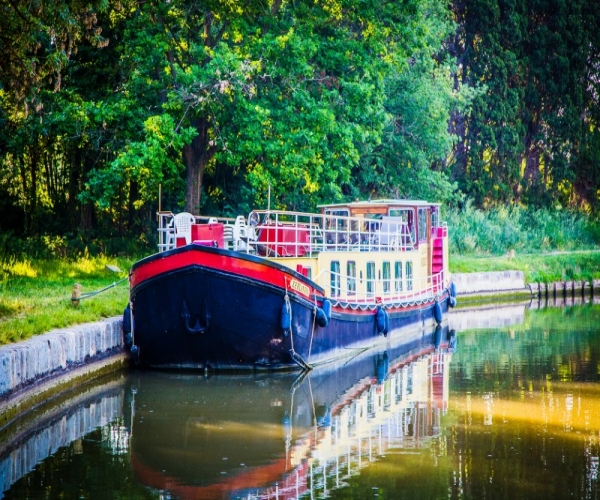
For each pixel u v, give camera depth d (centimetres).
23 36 2139
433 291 3328
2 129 3506
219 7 3241
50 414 1811
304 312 2205
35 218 3816
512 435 1661
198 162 3469
